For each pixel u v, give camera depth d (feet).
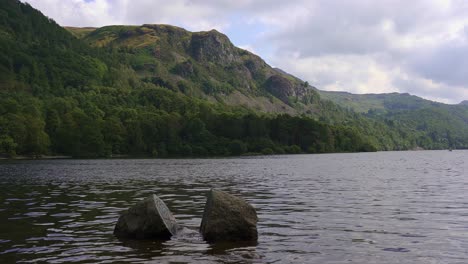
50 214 75.36
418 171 210.18
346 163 321.52
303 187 126.41
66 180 158.71
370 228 61.57
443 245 51.03
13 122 455.22
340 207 82.64
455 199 94.27
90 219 70.28
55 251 49.03
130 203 90.27
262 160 398.42
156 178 168.45
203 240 55.01
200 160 412.77
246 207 57.52
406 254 47.06
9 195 106.22
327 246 50.90
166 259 45.62
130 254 47.83
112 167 271.90
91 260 45.29
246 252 48.47
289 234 57.82
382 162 338.95
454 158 444.96
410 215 72.69
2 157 450.30
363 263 43.75
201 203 89.92
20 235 57.77
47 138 476.95
